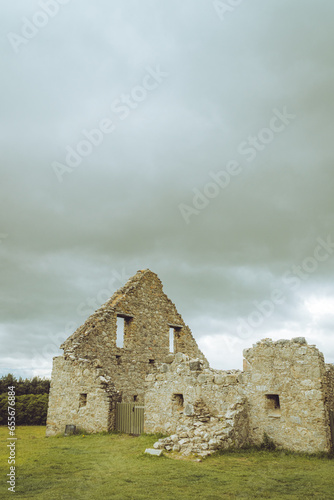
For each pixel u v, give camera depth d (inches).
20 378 1459.2
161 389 695.7
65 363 856.3
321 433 529.0
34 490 353.1
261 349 611.5
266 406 587.2
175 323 1143.0
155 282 1127.0
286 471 426.3
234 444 545.0
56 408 841.5
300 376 566.6
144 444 588.1
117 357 966.4
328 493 344.5
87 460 493.4
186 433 551.5
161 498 327.3
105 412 748.0
